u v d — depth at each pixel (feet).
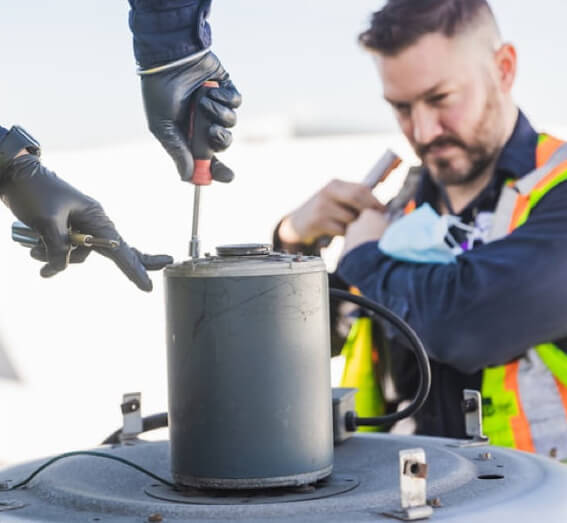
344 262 7.02
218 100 3.41
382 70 6.94
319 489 2.95
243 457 2.83
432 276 6.52
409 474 2.62
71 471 3.31
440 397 6.50
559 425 6.19
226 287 2.81
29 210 3.39
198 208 3.42
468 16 6.66
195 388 2.86
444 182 6.85
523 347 6.27
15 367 14.53
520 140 6.65
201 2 3.40
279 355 2.83
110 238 3.43
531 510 2.70
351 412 3.80
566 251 6.24
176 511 2.72
